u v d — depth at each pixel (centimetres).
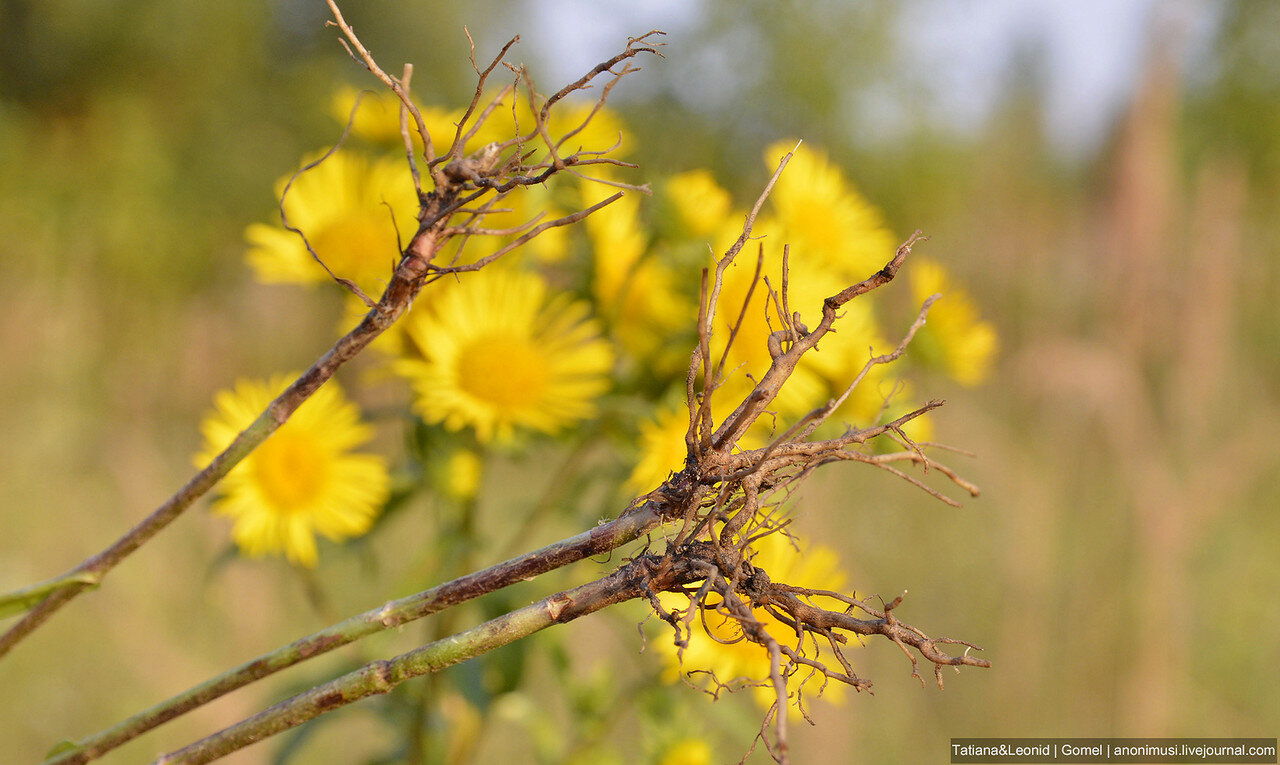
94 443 119
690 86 205
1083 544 88
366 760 58
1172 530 86
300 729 58
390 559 68
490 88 101
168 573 86
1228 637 90
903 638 48
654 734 59
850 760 74
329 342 178
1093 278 104
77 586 48
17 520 95
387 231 57
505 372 56
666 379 58
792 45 204
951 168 210
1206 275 94
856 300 58
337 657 59
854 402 57
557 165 47
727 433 49
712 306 49
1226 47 231
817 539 70
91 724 74
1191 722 84
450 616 57
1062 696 83
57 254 172
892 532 94
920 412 49
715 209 58
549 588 57
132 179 205
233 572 81
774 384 49
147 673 76
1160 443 91
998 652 85
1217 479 89
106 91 228
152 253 191
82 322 153
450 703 59
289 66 265
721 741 66
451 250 57
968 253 138
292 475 57
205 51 239
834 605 53
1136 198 98
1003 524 92
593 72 48
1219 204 97
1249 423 94
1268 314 111
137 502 104
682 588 48
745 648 55
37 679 75
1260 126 218
